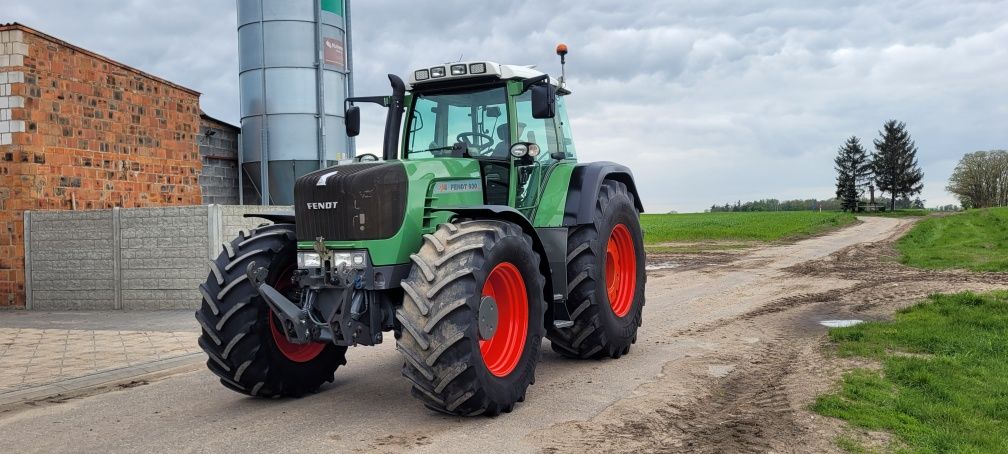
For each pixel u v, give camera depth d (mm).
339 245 5402
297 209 5648
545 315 6250
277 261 5938
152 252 12352
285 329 5508
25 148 13398
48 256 13016
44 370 7316
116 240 12555
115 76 15188
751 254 21141
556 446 4684
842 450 4520
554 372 6816
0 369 7398
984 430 4992
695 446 4641
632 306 7695
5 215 13383
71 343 8938
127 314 11766
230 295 5773
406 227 5508
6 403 6082
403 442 4832
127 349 8445
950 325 8445
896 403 5484
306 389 6184
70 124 14219
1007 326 8352
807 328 8961
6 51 13352
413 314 5027
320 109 18703
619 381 6406
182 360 7770
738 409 5477
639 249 7949
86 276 12773
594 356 7340
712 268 16984
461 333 4973
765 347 7844
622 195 7727
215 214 11984
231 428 5242
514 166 6492
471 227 5398
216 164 18938
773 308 10648
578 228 7020
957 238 24609
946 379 6176
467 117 6719
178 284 12211
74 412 5758
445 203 5941
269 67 18531
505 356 5633
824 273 15141
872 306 10555
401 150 6902
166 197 16406
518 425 5160
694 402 5695
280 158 18531
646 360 7293
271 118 18547
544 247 6750
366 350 8164
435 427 5164
